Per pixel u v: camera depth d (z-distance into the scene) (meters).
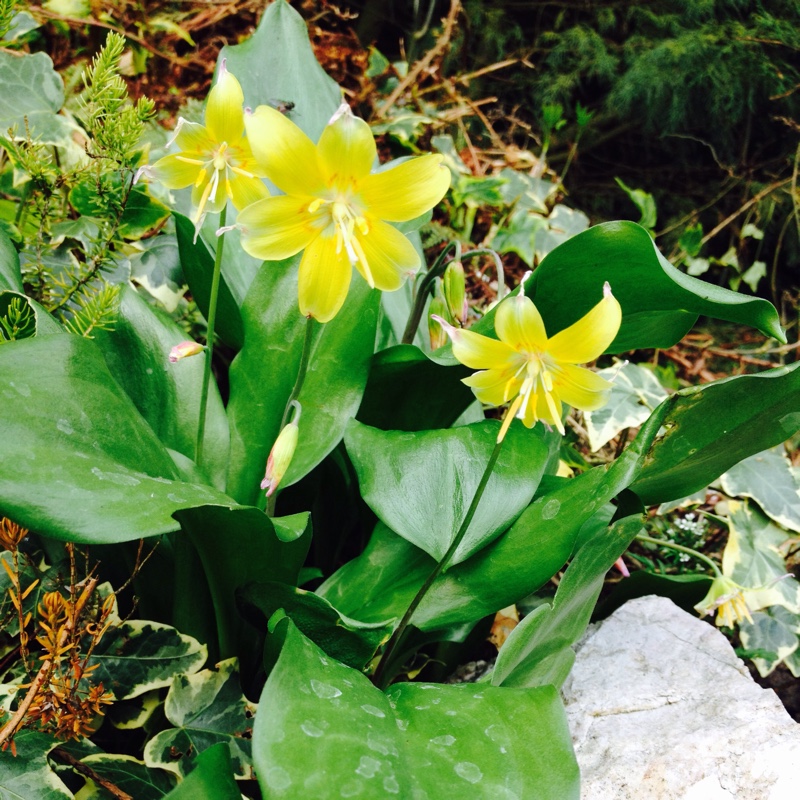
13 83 0.60
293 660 0.38
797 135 1.29
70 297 0.56
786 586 0.64
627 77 1.25
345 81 1.02
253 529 0.41
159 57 0.90
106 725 0.47
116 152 0.53
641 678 0.49
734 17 1.30
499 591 0.44
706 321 1.20
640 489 0.51
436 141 0.92
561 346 0.37
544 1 1.34
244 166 0.41
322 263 0.39
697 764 0.44
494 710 0.39
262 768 0.34
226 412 0.49
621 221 0.43
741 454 0.49
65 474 0.38
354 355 0.49
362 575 0.47
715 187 1.34
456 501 0.44
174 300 0.62
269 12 0.60
